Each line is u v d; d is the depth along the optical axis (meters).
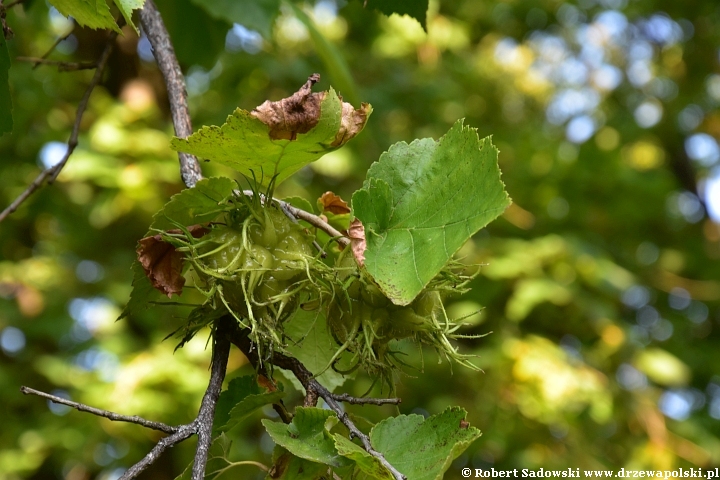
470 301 6.93
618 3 10.56
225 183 2.06
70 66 3.52
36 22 6.52
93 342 7.07
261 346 2.04
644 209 9.04
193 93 8.07
